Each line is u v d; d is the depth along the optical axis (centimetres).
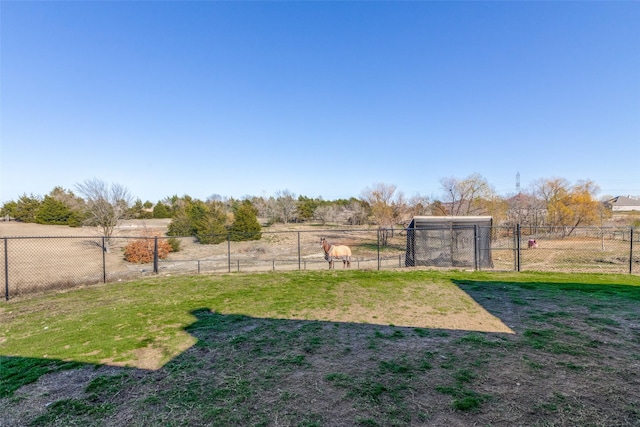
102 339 481
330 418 278
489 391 319
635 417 273
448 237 1362
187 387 337
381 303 674
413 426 265
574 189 2925
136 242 1962
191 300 722
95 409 299
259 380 349
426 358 400
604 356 398
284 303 685
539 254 1828
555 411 283
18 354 430
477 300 685
